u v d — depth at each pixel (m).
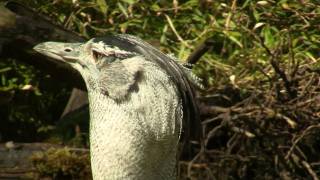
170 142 6.13
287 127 10.40
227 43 11.30
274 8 11.26
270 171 10.55
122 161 6.08
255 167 10.57
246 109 10.21
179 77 6.15
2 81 12.28
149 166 6.13
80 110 11.56
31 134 12.85
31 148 10.78
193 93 6.27
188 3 11.35
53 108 12.94
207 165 10.25
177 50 11.12
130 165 6.08
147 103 6.00
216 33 11.04
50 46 6.59
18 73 12.42
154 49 6.20
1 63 12.26
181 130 6.16
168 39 11.36
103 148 6.12
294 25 11.12
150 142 6.06
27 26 9.91
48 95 12.82
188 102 6.24
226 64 11.12
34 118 12.84
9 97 12.62
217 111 10.37
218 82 10.74
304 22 11.32
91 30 11.59
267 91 10.38
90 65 6.25
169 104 6.02
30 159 10.52
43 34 10.00
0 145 10.81
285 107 10.14
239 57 10.89
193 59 10.54
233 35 10.91
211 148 10.90
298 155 10.28
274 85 10.21
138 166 6.10
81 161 10.51
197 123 6.32
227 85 10.69
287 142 10.48
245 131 10.15
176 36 11.34
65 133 11.45
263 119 10.26
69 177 10.48
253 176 10.61
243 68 10.80
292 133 10.30
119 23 11.61
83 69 6.32
